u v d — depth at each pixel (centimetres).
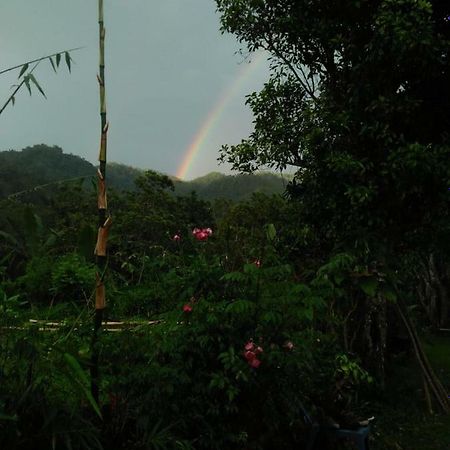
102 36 254
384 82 584
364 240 559
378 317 634
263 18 663
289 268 322
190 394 296
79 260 314
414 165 526
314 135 599
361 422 379
